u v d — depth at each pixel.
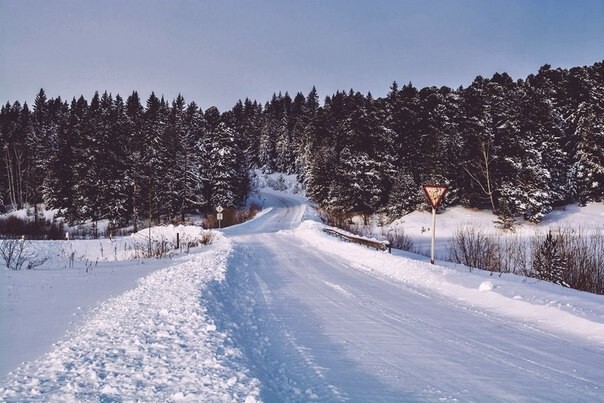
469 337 7.09
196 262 15.20
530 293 10.02
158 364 4.87
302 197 89.44
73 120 74.56
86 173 57.00
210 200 65.88
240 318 8.09
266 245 24.73
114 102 109.25
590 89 53.97
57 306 9.39
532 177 43.41
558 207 48.31
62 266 17.91
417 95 63.28
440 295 10.75
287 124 122.50
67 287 11.84
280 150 115.62
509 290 10.32
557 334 7.31
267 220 54.34
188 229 38.69
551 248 15.86
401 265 14.70
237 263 15.97
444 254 25.52
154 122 66.69
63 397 3.96
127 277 13.80
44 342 6.61
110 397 3.96
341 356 6.07
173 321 6.89
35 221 51.12
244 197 76.62
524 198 43.31
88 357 5.11
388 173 56.25
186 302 8.23
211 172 66.00
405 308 9.25
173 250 26.77
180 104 131.00
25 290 11.32
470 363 5.83
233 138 68.44
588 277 15.16
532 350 6.42
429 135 56.00
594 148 46.91
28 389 4.18
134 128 66.81
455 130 52.78
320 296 10.53
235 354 5.37
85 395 4.00
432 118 58.81
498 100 55.69
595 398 4.71
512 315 8.65
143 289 10.33
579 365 5.78
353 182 55.72
